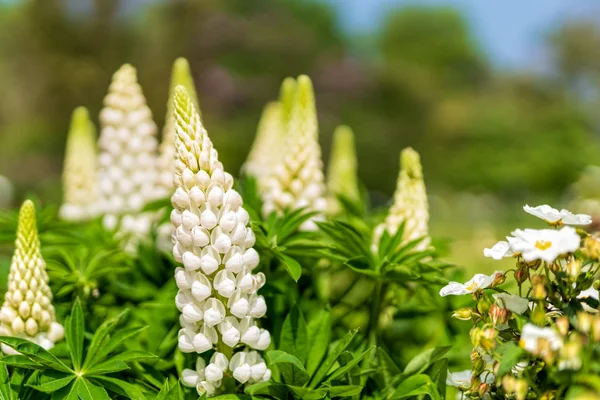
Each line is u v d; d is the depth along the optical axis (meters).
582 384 1.04
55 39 7.57
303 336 1.20
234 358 1.16
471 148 10.85
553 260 1.11
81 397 1.15
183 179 1.14
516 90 13.68
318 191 1.40
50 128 7.01
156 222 1.49
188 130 1.14
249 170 1.77
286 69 8.16
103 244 1.43
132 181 1.55
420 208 1.35
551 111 11.32
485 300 1.13
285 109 1.55
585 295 1.11
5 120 7.33
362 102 9.63
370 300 1.33
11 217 1.42
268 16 8.62
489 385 1.12
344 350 1.19
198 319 1.14
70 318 1.19
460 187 10.57
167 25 7.80
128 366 1.18
